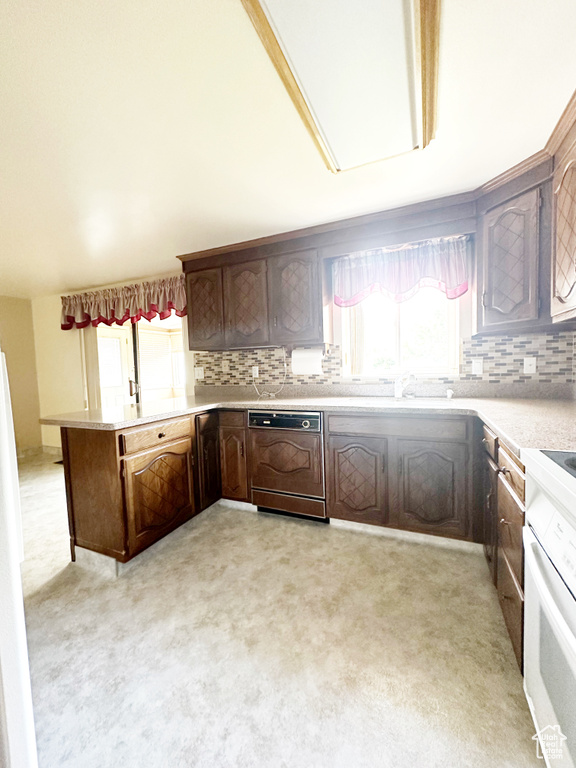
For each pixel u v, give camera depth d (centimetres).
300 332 267
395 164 176
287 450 247
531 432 128
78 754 103
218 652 138
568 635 71
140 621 157
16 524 58
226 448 271
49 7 94
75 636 149
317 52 107
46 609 166
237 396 331
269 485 256
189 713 114
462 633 144
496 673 125
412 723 109
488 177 192
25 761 56
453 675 125
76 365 443
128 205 214
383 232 238
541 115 142
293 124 144
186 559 205
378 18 96
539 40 107
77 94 125
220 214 231
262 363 324
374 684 122
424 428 205
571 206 144
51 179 182
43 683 126
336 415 229
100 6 94
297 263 266
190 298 309
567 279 148
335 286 265
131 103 130
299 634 146
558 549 80
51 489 335
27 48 105
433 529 209
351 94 125
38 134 146
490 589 170
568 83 125
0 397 55
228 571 192
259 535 232
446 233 221
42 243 272
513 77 121
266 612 160
